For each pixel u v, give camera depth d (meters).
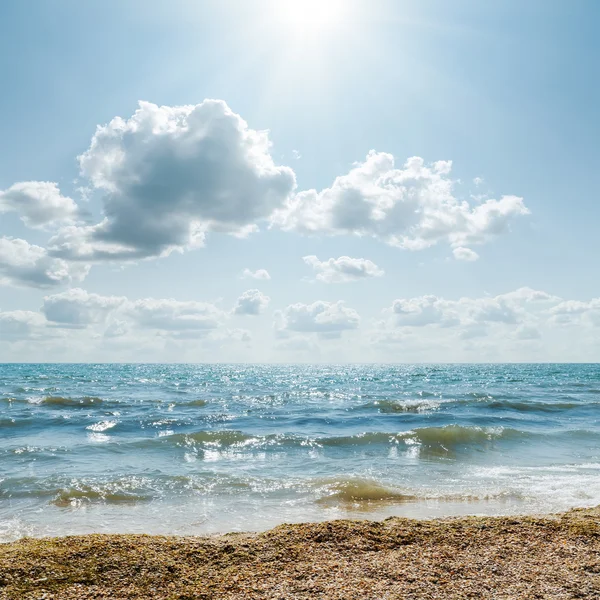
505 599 5.75
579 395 44.72
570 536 7.86
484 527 8.34
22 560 6.71
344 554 7.18
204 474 14.16
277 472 14.58
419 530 8.17
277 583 6.24
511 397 42.09
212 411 32.03
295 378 86.69
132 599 5.86
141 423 25.48
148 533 9.39
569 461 16.30
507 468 15.16
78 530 9.57
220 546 7.45
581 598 5.80
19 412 29.98
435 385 63.41
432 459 16.61
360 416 28.75
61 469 14.70
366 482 12.91
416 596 5.83
